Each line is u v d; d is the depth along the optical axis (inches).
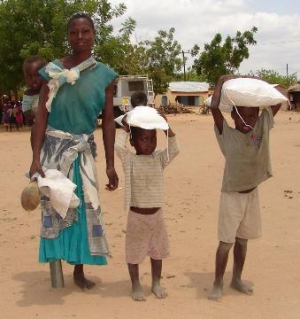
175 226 270.4
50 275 201.8
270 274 198.5
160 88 2006.6
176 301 173.8
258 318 158.6
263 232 255.6
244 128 166.9
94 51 1109.7
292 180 397.1
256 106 164.6
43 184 165.8
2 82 1177.4
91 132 183.2
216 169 461.1
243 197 171.9
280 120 1374.3
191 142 742.5
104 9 1130.0
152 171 174.2
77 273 188.1
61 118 177.5
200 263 213.0
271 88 165.6
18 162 546.9
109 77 180.4
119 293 182.4
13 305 172.6
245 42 2118.6
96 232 177.0
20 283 194.2
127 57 1517.0
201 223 275.9
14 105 1120.2
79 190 177.6
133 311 165.3
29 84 196.5
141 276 199.9
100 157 566.3
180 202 328.5
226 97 166.6
